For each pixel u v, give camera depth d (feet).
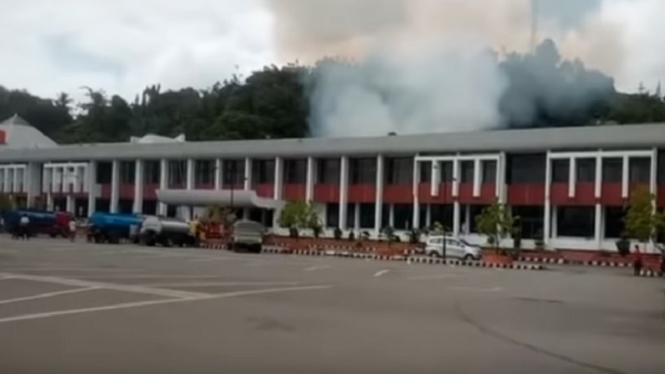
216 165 266.36
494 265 169.89
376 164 238.89
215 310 57.57
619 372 38.14
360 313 58.90
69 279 79.82
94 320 50.06
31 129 368.89
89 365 35.14
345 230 239.50
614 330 54.75
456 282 100.63
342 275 104.63
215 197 254.68
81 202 298.76
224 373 34.32
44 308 55.72
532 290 91.04
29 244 165.89
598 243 197.88
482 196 217.15
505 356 41.39
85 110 506.07
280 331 47.75
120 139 475.72
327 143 244.42
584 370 38.27
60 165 301.43
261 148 254.88
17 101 513.04
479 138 217.97
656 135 190.19
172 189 269.85
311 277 97.45
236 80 460.96
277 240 226.99
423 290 83.51
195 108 454.40
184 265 112.57
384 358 39.50
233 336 45.03
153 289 71.72
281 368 35.94
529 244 207.72
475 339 47.34
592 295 86.28
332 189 246.27
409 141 229.45
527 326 54.80
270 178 259.60
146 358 37.17
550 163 206.80
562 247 203.41
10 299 61.05
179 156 271.08
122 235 207.51
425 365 37.96
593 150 199.52
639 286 106.63
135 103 497.05
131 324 48.65
